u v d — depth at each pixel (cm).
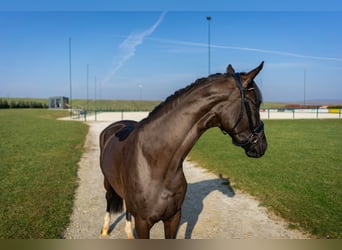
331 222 440
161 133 233
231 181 683
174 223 253
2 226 421
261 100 235
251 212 495
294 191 595
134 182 238
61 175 728
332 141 1355
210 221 461
